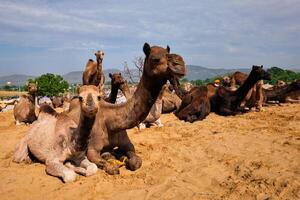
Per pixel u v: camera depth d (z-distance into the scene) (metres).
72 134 6.43
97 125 6.90
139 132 10.84
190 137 9.71
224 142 8.63
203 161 7.19
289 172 5.85
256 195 5.02
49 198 5.49
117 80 9.14
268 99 19.36
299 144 7.94
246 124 11.52
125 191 5.66
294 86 19.27
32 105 14.81
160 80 6.26
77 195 5.58
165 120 13.71
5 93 96.75
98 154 6.92
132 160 6.75
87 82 9.86
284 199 4.77
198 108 13.17
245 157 7.10
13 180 6.18
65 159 6.54
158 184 5.89
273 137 8.91
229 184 5.68
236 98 14.39
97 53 9.67
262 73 13.69
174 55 5.96
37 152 6.93
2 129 13.60
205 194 5.30
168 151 8.05
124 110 6.77
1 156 8.30
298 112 14.46
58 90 66.56
